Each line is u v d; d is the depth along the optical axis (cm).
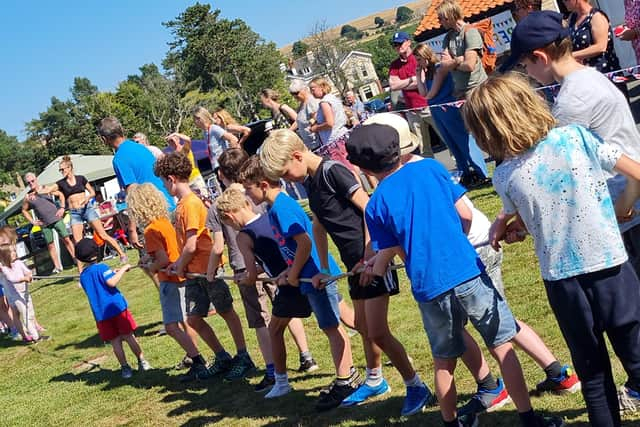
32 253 1639
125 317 709
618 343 301
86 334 977
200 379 638
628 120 324
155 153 1052
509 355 346
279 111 1180
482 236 393
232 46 8356
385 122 379
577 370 307
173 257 632
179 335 641
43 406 688
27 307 996
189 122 8044
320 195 437
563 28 326
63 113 8569
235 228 527
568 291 297
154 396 630
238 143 1027
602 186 295
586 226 291
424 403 438
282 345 529
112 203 1723
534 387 421
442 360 359
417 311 633
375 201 354
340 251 443
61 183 1271
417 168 350
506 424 388
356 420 454
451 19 884
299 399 520
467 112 306
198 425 532
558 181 293
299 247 464
